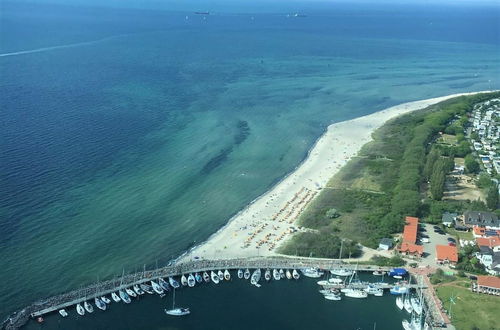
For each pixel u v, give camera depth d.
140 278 191.25
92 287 184.00
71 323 167.88
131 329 167.25
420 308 180.12
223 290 190.12
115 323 169.50
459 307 180.75
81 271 195.25
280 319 176.25
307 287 193.88
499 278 192.38
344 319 177.88
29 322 166.25
